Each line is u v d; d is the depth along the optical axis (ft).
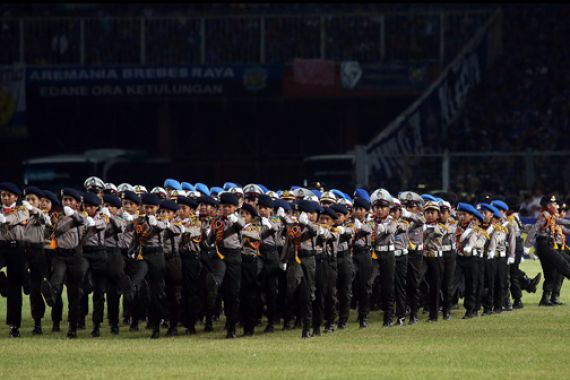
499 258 203.41
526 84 478.59
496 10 486.38
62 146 529.04
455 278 202.28
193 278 174.09
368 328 180.75
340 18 486.79
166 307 172.55
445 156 357.61
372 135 523.29
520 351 149.79
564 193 355.97
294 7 506.89
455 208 234.79
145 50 486.79
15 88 473.26
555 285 220.43
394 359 141.79
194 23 487.20
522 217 346.54
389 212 184.34
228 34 488.85
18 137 488.85
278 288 180.96
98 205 169.27
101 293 170.19
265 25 489.26
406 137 422.00
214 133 529.86
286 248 166.40
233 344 158.20
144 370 132.67
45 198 173.27
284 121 527.40
